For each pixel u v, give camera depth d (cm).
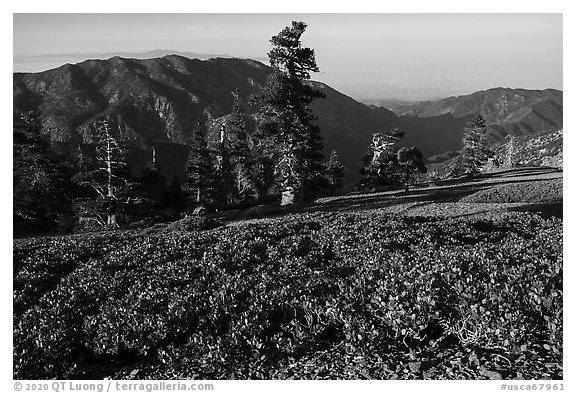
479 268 984
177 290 1048
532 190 3997
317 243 1505
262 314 865
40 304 1057
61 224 4141
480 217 2141
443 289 814
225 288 1005
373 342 732
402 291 822
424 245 1363
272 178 6675
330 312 802
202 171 6131
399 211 3119
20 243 1848
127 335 829
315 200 4362
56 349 819
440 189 5131
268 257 1380
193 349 800
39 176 4509
